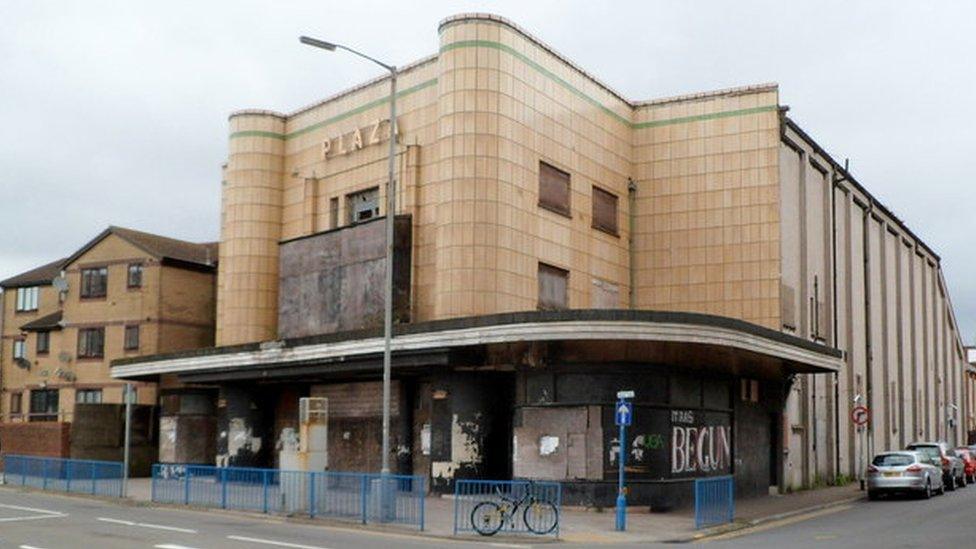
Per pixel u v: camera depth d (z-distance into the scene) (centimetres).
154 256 4819
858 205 4875
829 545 1959
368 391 3400
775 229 3544
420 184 3353
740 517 2578
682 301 3659
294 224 3888
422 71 3422
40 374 5256
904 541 2023
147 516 2445
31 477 3500
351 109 3716
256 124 3966
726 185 3644
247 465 3731
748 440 3259
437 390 2967
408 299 3216
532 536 2097
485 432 2883
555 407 2694
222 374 3603
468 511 2214
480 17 3169
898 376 5481
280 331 3622
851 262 4553
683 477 2773
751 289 3550
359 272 3328
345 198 3688
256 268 3894
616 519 2292
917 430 5875
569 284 3400
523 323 2592
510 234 3133
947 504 3083
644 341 2667
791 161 3853
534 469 2703
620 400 2288
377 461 3319
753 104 3631
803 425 3828
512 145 3178
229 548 1758
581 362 2686
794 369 3516
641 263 3747
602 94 3675
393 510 2280
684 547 1952
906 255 5944
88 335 5016
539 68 3344
